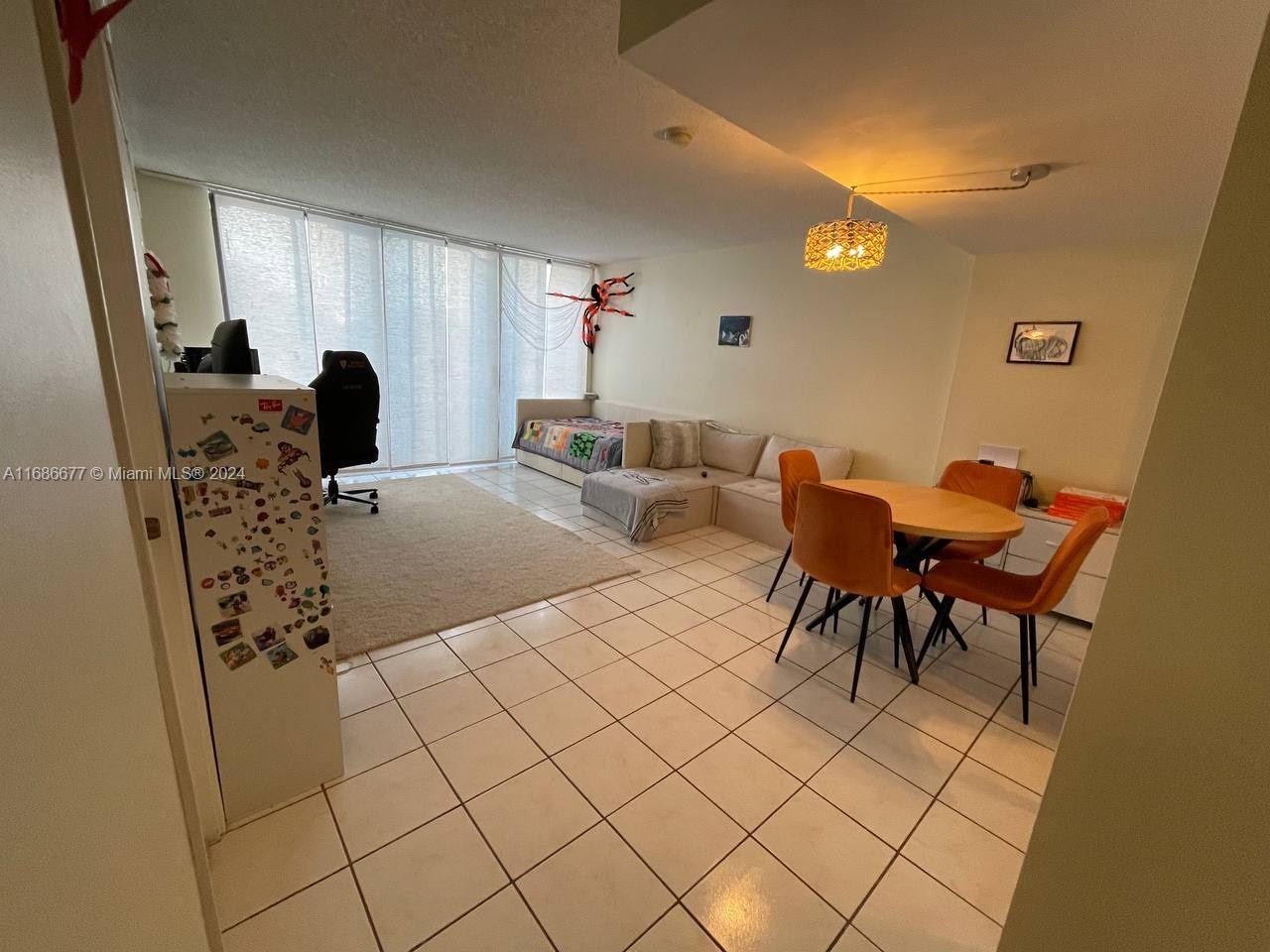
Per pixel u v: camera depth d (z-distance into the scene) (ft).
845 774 5.60
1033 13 3.69
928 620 9.36
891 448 12.66
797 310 14.28
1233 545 1.93
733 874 4.43
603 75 6.45
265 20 5.62
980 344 10.84
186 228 12.28
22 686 0.97
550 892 4.20
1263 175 1.74
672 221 13.20
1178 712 2.11
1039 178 6.55
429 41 5.90
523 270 18.75
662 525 12.73
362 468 16.60
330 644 4.88
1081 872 2.46
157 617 2.02
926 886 4.42
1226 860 2.06
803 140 6.05
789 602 9.66
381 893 4.11
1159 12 3.55
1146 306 9.01
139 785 1.66
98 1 3.20
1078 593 9.21
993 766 5.83
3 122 0.98
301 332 14.42
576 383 21.34
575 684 6.89
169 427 4.01
